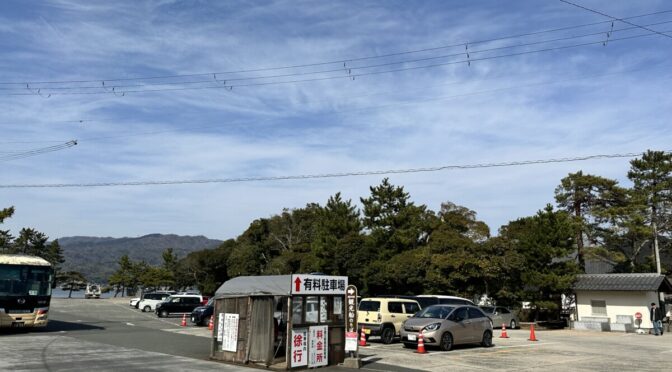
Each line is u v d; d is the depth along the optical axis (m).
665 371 15.38
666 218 42.34
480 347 21.09
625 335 31.14
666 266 46.84
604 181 42.53
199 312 31.11
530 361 17.17
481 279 37.78
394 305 22.22
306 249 56.38
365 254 43.19
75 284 92.25
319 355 15.19
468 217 43.72
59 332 24.12
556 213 38.28
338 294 15.84
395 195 47.78
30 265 23.56
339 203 52.59
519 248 38.09
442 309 20.61
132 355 16.30
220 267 68.81
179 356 16.45
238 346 15.38
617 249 44.81
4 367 13.23
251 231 63.69
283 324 15.74
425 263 38.25
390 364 15.80
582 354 19.67
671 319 36.72
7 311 22.50
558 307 38.19
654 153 42.94
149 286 76.62
